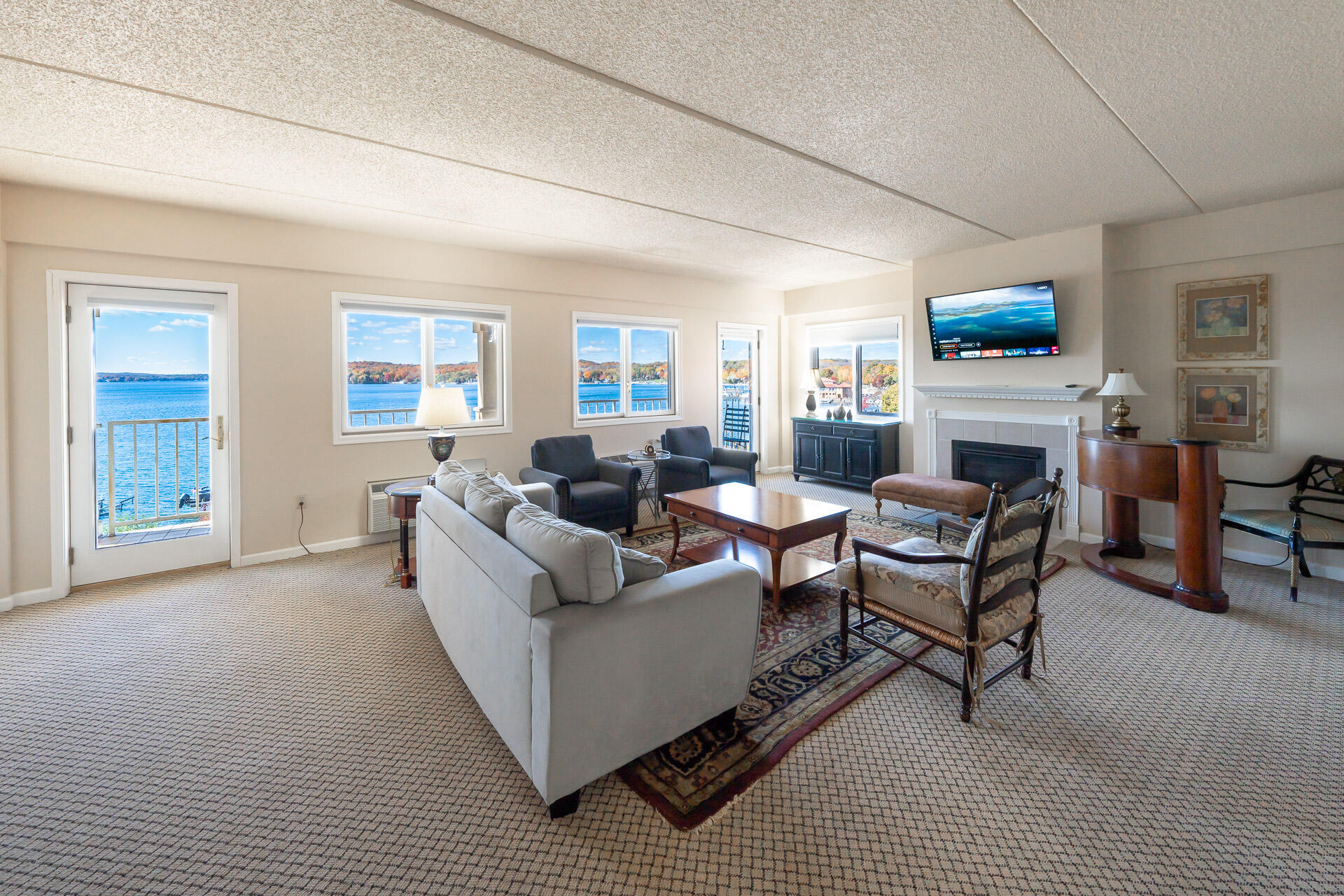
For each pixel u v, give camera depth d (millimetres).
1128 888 1376
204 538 3762
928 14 1761
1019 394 4527
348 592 3371
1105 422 4199
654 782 1764
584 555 1628
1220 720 2057
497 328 5000
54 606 3133
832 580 3518
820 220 3994
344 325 4219
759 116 2443
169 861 1474
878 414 6469
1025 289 4406
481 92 2217
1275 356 3645
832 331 6863
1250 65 2057
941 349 5051
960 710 2137
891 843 1524
